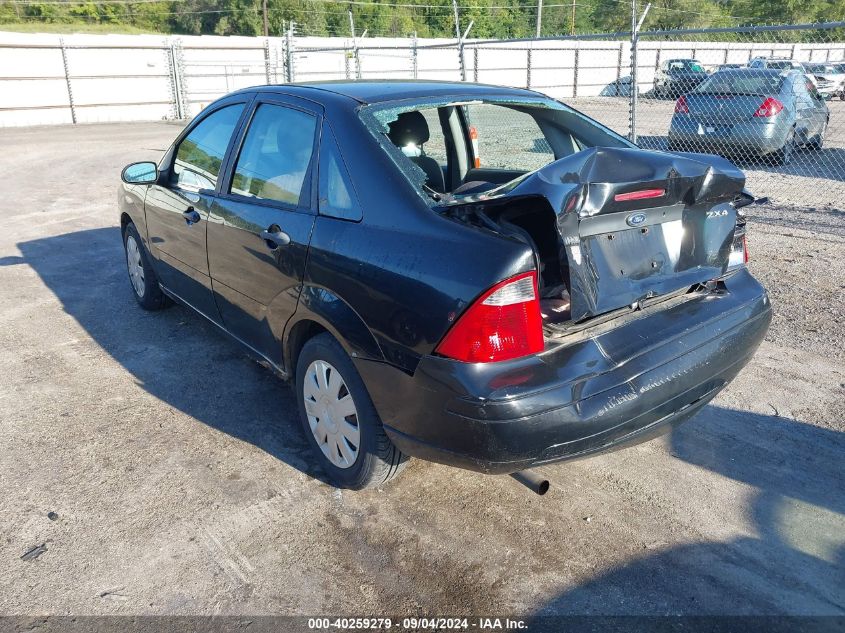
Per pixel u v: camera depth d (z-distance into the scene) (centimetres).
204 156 412
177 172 444
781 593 261
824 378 429
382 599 259
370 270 273
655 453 353
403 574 271
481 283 241
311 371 322
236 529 296
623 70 2859
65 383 429
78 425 379
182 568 273
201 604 255
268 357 363
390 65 2728
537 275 250
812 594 260
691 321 298
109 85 2367
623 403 260
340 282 286
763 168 1131
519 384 244
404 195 278
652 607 255
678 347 285
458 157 404
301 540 289
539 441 247
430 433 259
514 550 285
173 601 257
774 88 1088
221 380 434
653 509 310
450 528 298
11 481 328
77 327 521
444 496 320
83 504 311
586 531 296
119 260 703
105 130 2039
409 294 258
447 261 252
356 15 4931
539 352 253
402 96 332
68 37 2278
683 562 277
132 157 1452
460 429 248
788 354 463
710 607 255
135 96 2423
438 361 250
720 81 1131
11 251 737
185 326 522
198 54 2481
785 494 319
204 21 5781
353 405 300
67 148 1608
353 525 299
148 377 438
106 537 290
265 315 346
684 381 282
